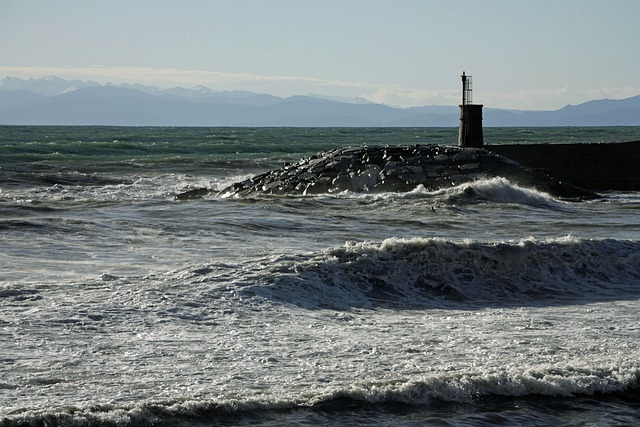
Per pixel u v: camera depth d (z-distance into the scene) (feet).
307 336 75.82
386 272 102.58
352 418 57.52
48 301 81.66
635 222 175.73
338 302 92.94
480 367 67.36
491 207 191.83
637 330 82.53
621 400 63.67
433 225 163.53
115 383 60.44
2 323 73.51
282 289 92.73
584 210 196.24
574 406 62.08
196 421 55.11
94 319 76.74
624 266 115.96
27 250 120.47
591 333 80.53
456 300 99.66
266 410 57.47
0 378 60.03
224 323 78.84
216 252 124.06
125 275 101.45
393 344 74.08
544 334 79.71
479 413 59.82
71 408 54.49
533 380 64.28
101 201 189.37
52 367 63.16
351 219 168.55
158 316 79.25
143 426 53.72
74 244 127.24
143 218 159.22
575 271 112.68
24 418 52.31
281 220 162.61
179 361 66.39
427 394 61.57
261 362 67.05
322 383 62.54
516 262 110.01
